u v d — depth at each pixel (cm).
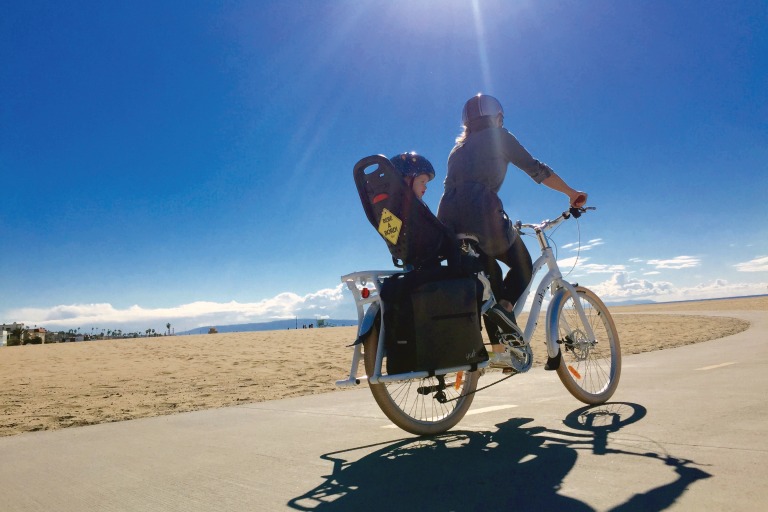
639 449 226
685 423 269
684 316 2594
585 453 226
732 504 160
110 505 201
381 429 316
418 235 272
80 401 557
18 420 446
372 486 204
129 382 727
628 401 345
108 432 354
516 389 433
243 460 256
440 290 263
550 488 186
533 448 242
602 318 380
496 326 315
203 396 562
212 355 1182
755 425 257
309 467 238
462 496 186
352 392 494
